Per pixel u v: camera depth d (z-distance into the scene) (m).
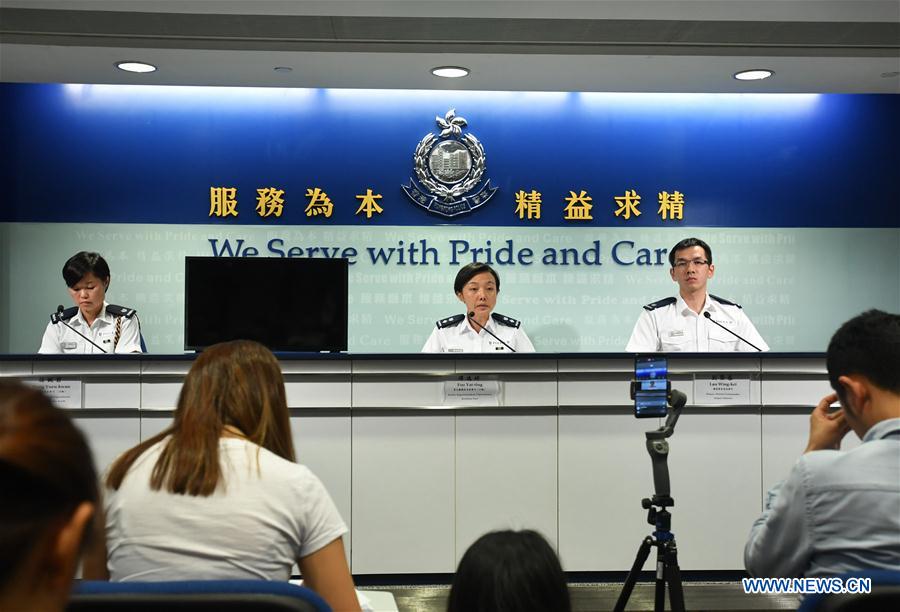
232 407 1.81
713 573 4.36
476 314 5.94
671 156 7.09
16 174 6.82
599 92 7.08
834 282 7.14
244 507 1.68
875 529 1.47
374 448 4.27
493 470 4.29
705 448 4.32
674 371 4.31
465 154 6.99
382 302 6.98
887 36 5.57
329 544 1.74
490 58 6.00
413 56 5.96
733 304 6.38
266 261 4.55
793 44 5.72
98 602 1.19
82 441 0.64
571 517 4.30
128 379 4.20
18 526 0.60
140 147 6.89
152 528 1.66
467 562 1.19
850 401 1.60
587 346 7.05
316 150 6.97
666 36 5.56
